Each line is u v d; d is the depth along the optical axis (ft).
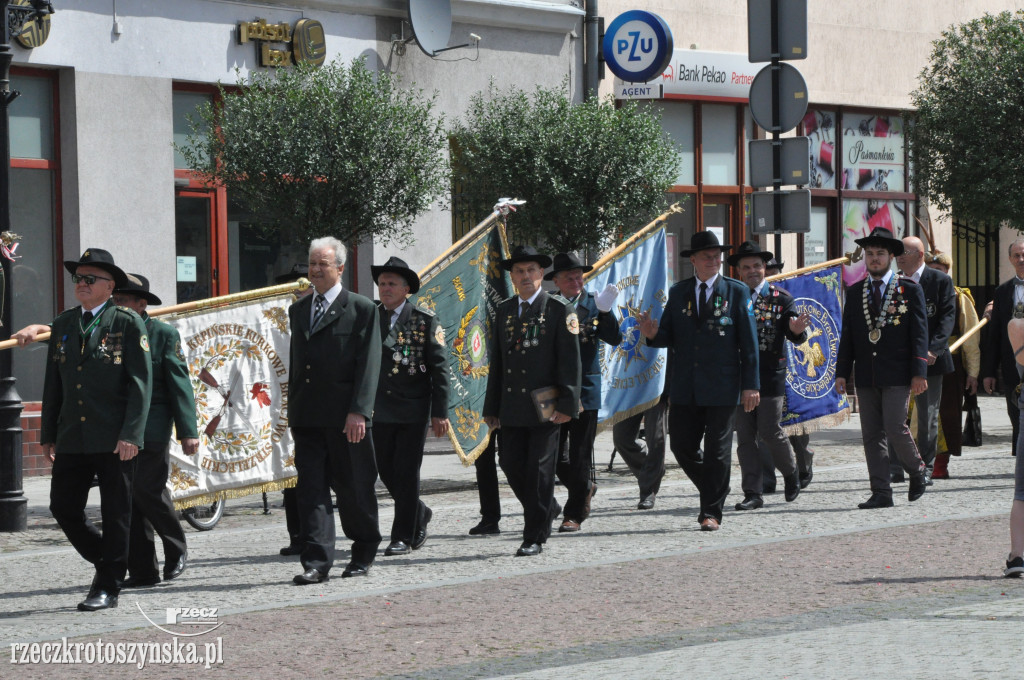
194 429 38.58
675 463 68.59
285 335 49.73
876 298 51.49
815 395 58.49
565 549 43.57
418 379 43.60
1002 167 86.84
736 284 47.26
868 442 51.55
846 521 47.85
